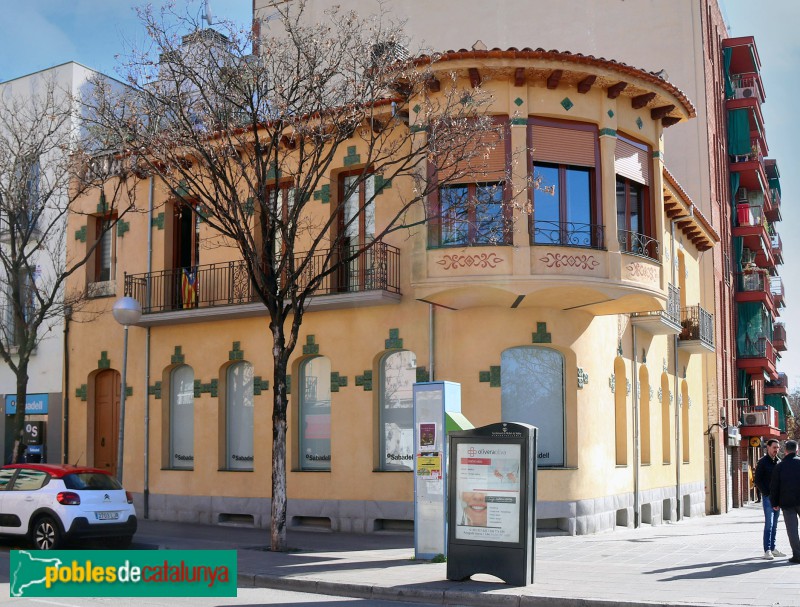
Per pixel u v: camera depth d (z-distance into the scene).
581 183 18.33
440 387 14.59
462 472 12.25
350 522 19.23
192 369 22.27
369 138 19.67
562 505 18.67
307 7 30.94
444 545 14.34
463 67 17.64
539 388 19.19
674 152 31.61
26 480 15.83
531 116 17.98
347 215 20.19
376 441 19.38
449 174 17.80
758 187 44.97
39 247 20.36
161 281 22.36
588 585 11.73
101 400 23.48
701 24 31.12
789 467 14.00
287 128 19.17
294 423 20.41
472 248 17.48
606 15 31.11
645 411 24.58
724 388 35.72
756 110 41.22
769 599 10.39
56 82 24.22
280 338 15.84
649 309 19.61
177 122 17.88
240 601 11.35
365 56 17.75
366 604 11.22
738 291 41.91
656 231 19.69
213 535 18.52
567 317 19.25
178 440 22.25
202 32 17.83
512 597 10.94
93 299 23.45
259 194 16.25
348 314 19.91
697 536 20.28
